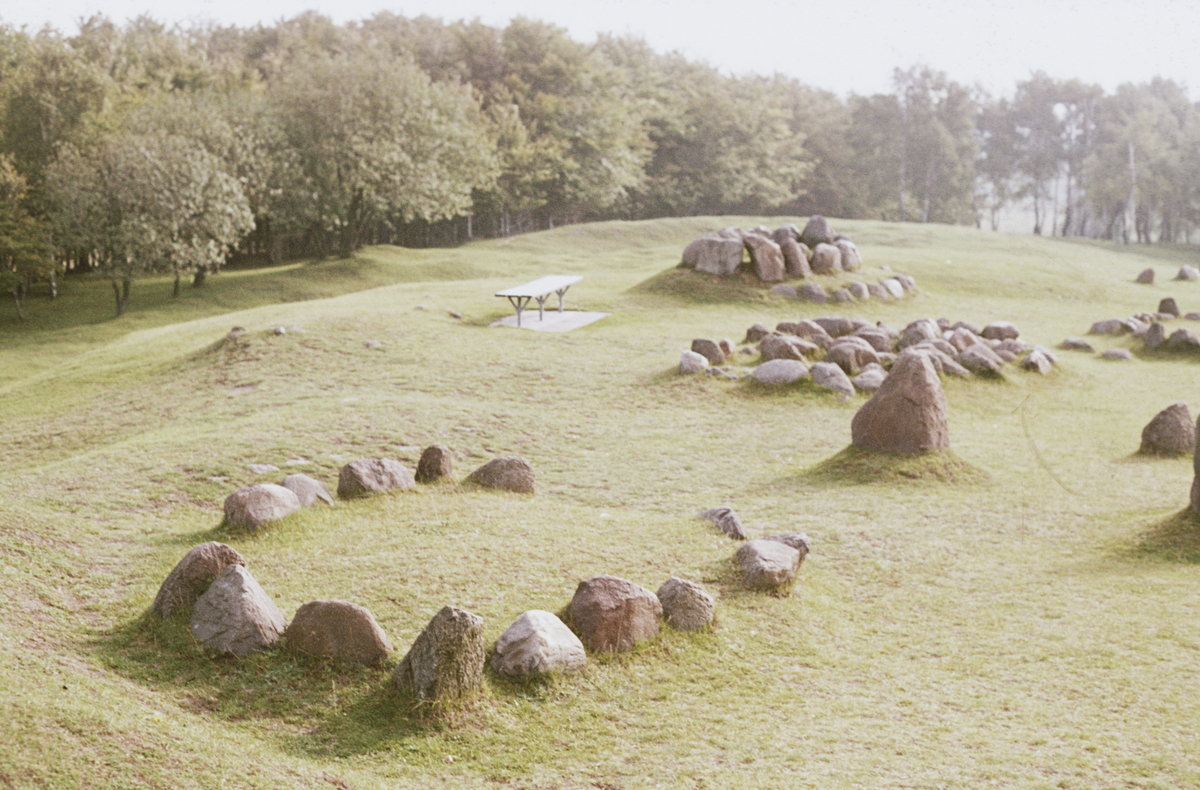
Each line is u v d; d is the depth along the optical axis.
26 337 41.81
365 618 6.97
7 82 54.56
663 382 21.64
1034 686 7.37
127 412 20.12
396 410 18.02
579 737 6.24
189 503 12.36
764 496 13.70
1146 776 5.71
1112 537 11.74
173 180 44.22
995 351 24.94
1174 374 25.55
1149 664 7.78
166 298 48.94
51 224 46.53
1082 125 99.19
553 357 24.23
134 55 73.00
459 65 85.31
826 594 9.56
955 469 14.89
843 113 110.94
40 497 12.23
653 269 45.88
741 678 7.39
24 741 4.69
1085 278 45.66
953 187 97.75
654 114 93.31
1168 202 85.25
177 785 4.73
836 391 20.61
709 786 5.53
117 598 8.14
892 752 6.07
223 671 6.81
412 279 52.88
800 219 77.69
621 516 11.77
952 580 10.22
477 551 9.66
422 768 5.70
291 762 5.50
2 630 6.77
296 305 33.94
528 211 87.56
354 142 54.03
